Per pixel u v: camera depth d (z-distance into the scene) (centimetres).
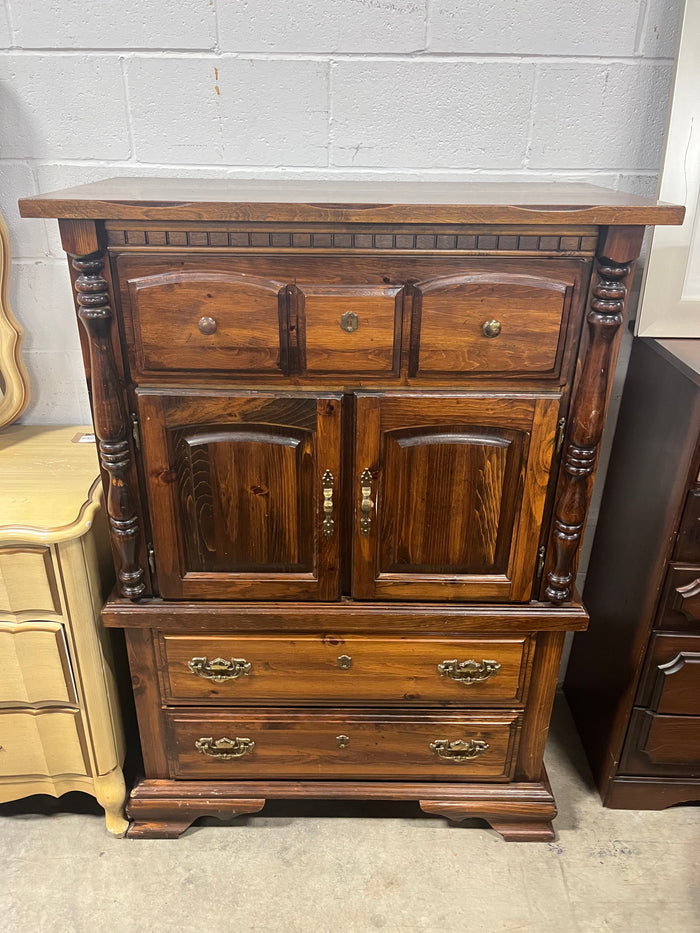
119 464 120
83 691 141
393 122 148
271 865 150
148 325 111
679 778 159
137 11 138
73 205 102
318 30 140
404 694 143
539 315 111
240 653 139
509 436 121
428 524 128
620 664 157
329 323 112
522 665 140
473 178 153
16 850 152
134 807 152
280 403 117
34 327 163
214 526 128
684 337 155
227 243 108
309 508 127
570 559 129
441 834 157
